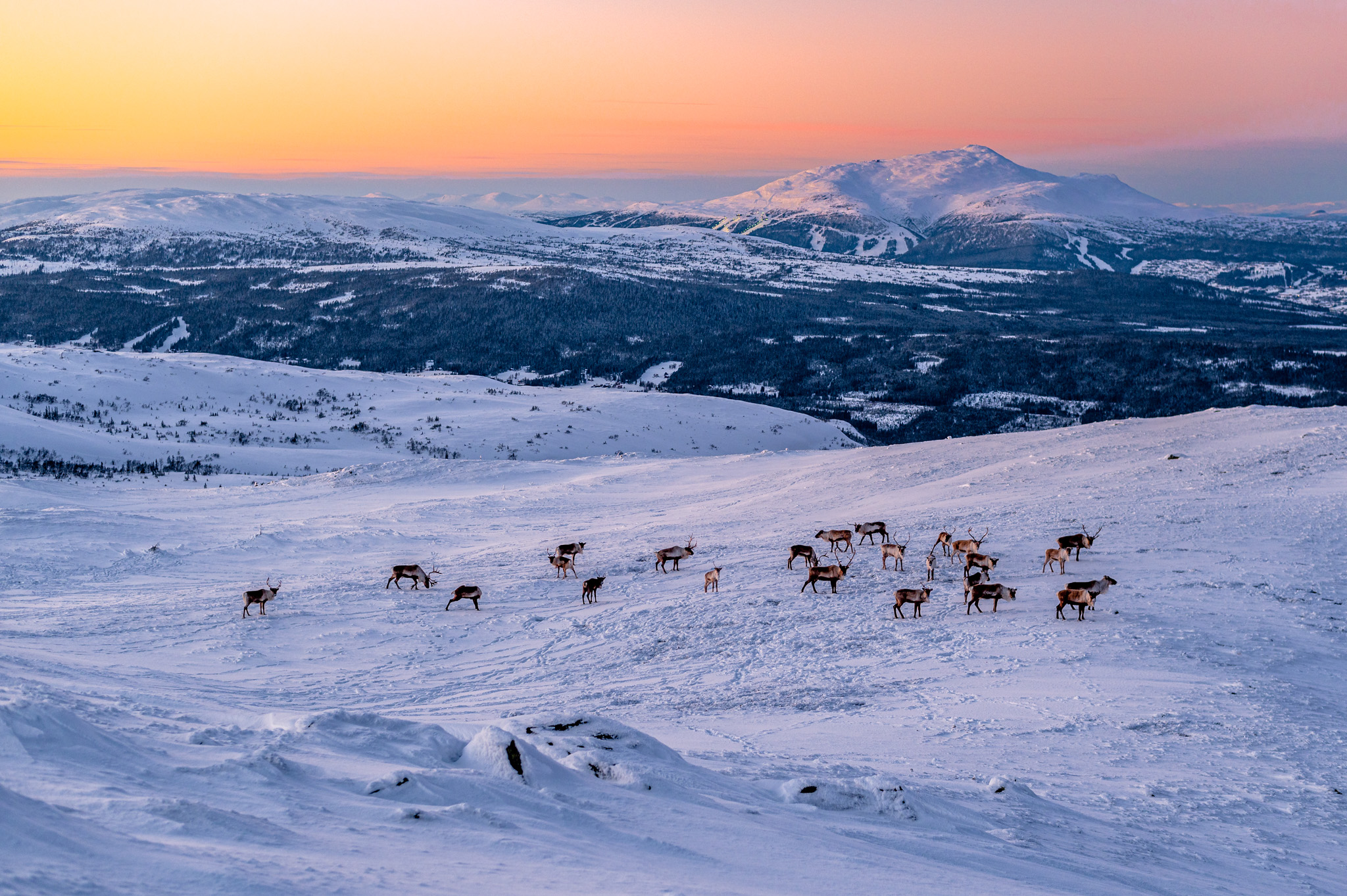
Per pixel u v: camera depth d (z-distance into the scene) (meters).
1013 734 12.59
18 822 3.95
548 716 9.44
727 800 7.79
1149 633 17.95
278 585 27.23
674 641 20.27
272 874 4.10
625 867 5.31
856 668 17.27
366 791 6.27
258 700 15.22
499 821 5.93
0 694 8.92
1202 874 7.53
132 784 5.48
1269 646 17.09
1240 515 28.08
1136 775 10.73
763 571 27.47
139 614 24.20
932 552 25.86
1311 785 10.41
